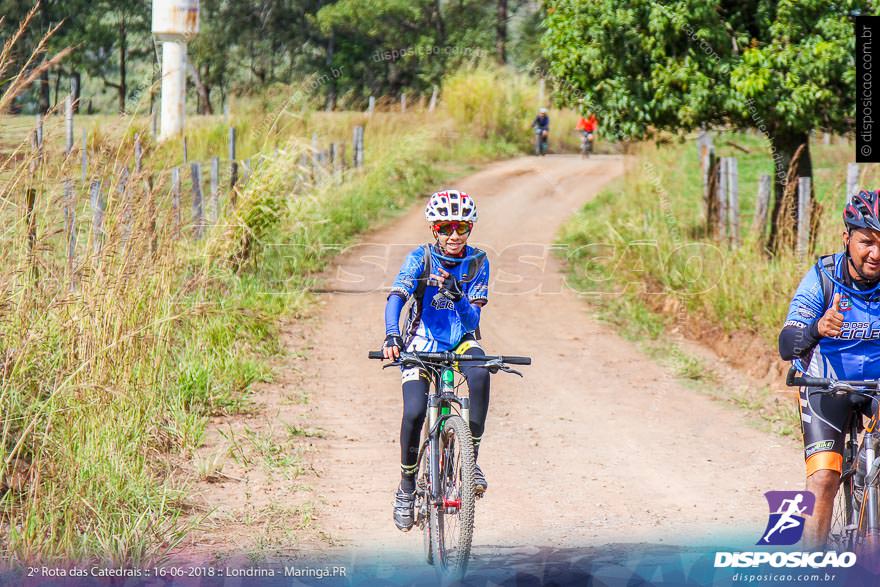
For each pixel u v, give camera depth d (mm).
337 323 18484
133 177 11414
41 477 8500
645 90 21688
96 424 9461
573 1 22094
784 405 13578
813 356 7156
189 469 10445
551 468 11078
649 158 31438
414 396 8078
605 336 18188
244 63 84500
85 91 63125
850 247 6836
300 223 23156
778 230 18250
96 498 8570
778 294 16219
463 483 7562
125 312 10625
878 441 6613
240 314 16234
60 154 11164
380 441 11914
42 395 9445
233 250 18750
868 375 7059
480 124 48562
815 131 22984
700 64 20953
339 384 14562
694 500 9961
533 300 20984
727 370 15758
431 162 41219
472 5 68500
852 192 16812
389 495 10023
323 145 31797
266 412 12875
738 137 40875
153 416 10914
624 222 24750
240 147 34719
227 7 82000
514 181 39062
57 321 9906
